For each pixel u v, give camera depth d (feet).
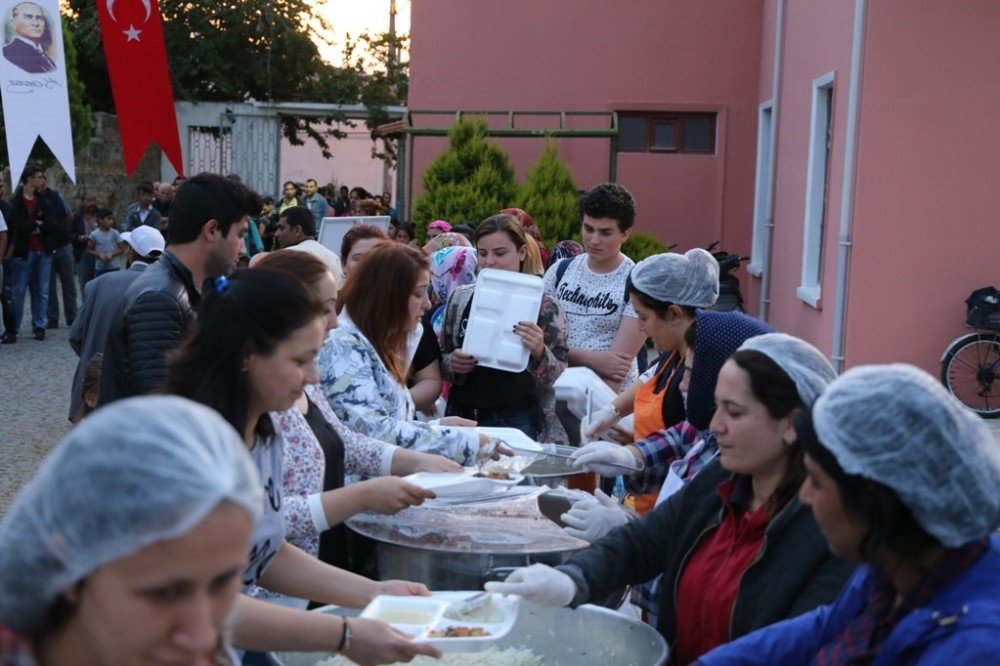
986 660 5.35
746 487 8.55
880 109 29.89
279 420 9.84
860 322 30.45
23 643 4.23
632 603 11.10
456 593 8.97
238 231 12.52
